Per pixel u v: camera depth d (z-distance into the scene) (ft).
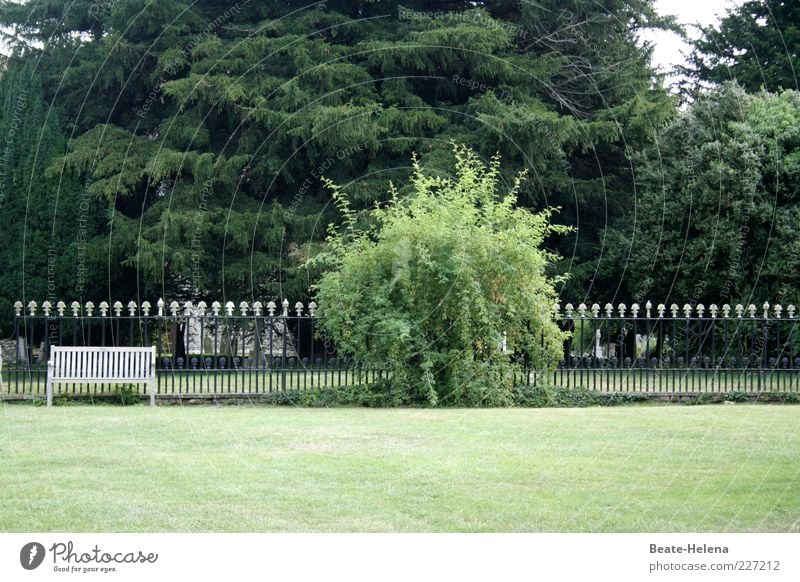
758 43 100.01
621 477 27.91
